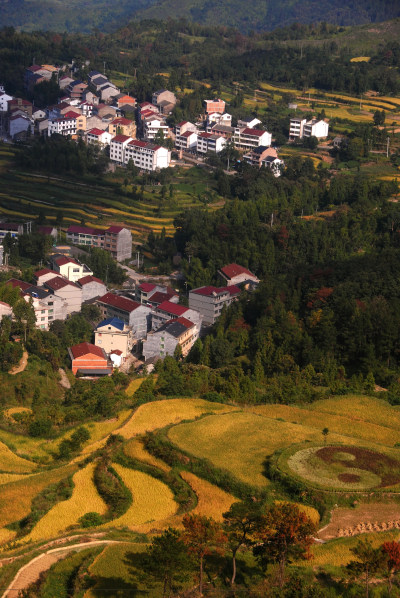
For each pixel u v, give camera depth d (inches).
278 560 3863.2
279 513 3823.8
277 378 7293.3
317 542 4126.5
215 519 4375.0
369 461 4965.6
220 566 3890.3
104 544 4074.8
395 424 6063.0
